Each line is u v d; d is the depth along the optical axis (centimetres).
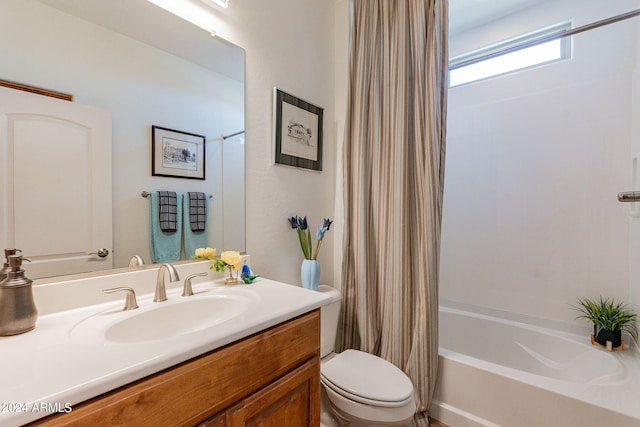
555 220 192
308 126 183
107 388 53
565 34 151
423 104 152
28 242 85
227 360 74
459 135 228
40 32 88
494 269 214
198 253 127
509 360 188
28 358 60
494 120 213
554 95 192
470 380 144
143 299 103
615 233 174
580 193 184
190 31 125
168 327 96
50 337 71
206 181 131
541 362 176
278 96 161
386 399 113
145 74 112
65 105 93
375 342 166
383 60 169
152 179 113
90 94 98
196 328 101
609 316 158
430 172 147
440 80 150
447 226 234
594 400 116
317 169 190
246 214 148
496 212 213
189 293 108
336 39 208
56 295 88
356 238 173
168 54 118
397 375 131
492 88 214
